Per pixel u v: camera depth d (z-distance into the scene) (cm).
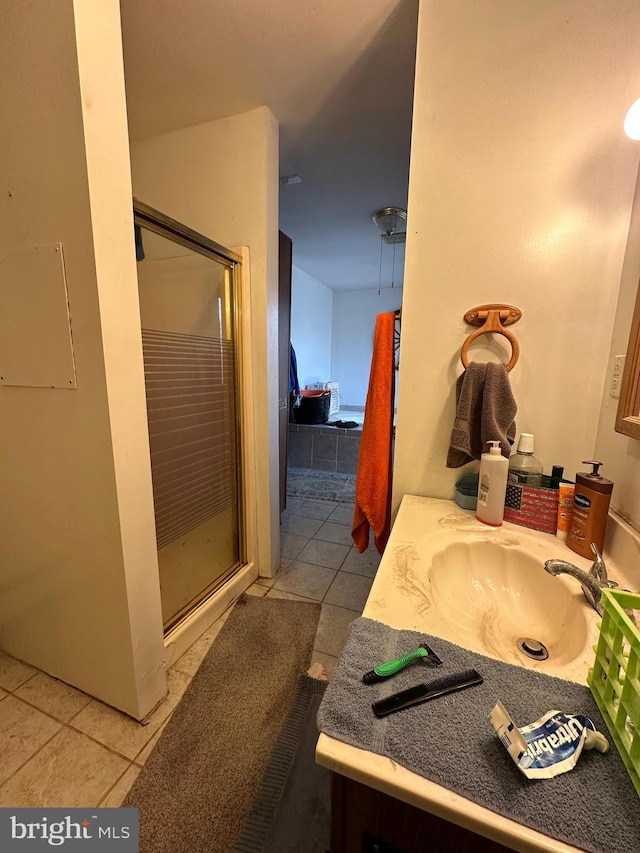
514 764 37
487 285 102
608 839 31
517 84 94
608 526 82
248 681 127
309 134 174
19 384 103
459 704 44
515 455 100
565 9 88
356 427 376
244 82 140
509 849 35
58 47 77
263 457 181
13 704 116
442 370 110
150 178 176
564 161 92
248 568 185
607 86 87
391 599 64
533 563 80
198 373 150
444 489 116
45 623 121
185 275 144
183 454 145
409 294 110
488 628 72
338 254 362
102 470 97
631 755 36
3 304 99
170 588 143
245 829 85
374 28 116
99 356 90
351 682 47
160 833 85
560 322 98
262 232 160
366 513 129
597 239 92
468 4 95
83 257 86
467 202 101
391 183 223
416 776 36
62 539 109
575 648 59
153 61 129
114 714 113
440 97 100
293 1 109
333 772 41
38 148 85
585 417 99
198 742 105
